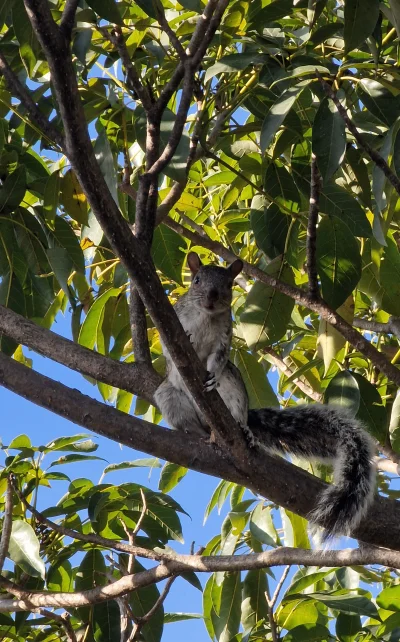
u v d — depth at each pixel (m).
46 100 4.82
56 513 4.57
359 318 5.75
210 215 5.94
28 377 3.96
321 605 5.04
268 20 4.57
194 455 3.96
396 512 4.11
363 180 4.67
